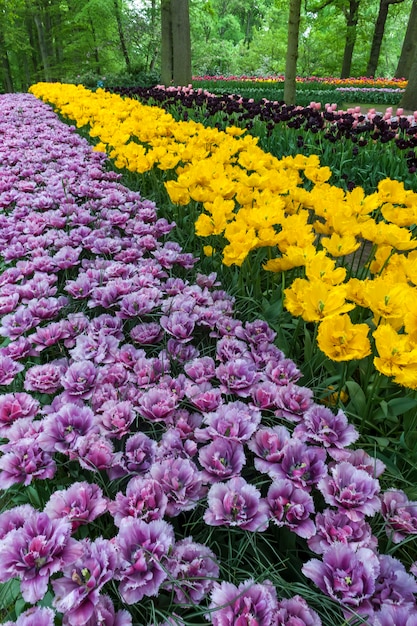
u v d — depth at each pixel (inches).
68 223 138.4
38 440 57.6
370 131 235.6
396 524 51.9
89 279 102.9
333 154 231.8
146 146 235.1
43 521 47.4
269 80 1048.8
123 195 160.9
